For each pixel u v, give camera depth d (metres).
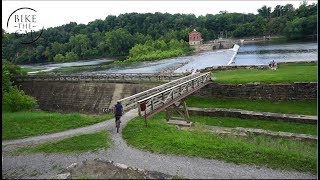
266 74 32.22
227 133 18.41
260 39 129.62
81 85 40.22
